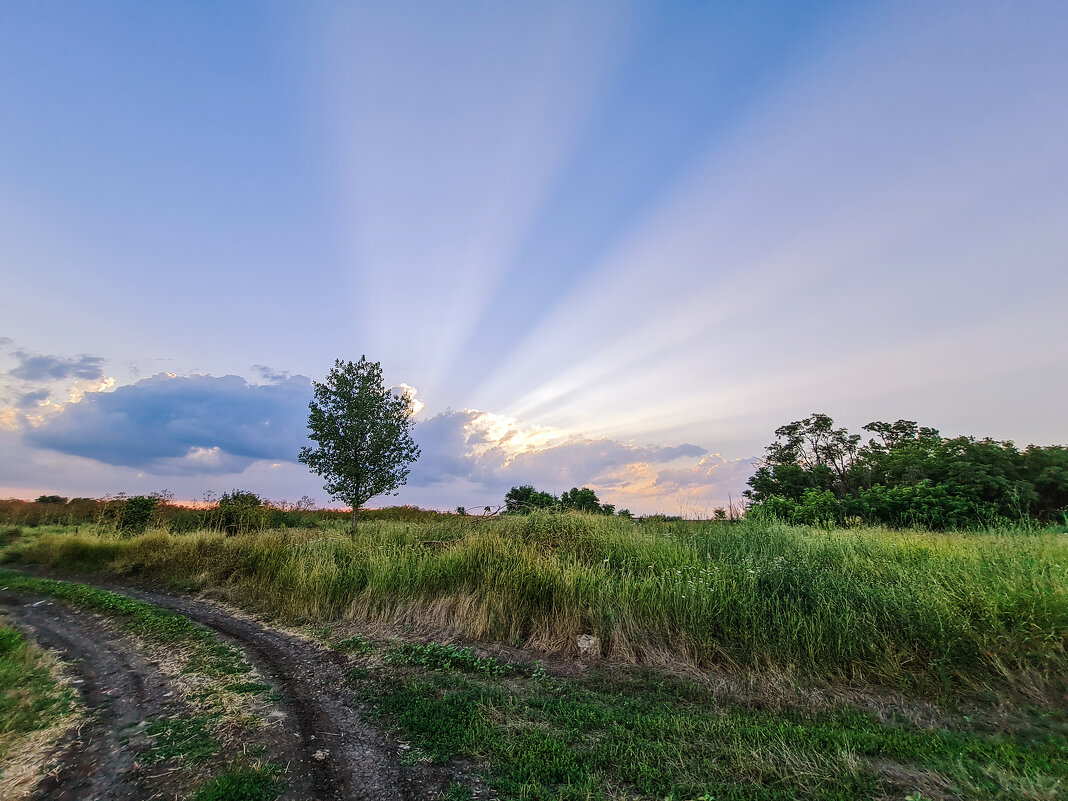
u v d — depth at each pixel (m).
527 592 7.74
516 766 3.72
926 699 4.79
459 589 8.30
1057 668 4.82
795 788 3.32
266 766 3.78
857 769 3.47
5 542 18.86
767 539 10.07
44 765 3.90
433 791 3.45
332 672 6.02
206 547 13.38
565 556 9.28
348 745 4.17
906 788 3.28
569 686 5.38
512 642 6.88
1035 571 5.95
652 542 9.61
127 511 19.88
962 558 7.20
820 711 4.59
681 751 3.83
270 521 19.36
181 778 3.69
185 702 5.16
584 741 4.09
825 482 32.50
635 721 4.41
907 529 14.12
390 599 8.53
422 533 12.77
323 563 9.96
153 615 8.73
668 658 6.00
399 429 17.23
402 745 4.15
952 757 3.63
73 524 21.94
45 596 10.84
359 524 16.70
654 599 6.82
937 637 5.37
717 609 6.41
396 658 6.37
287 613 8.83
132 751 4.11
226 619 8.76
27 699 5.24
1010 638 5.07
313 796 3.42
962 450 22.80
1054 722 4.18
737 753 3.73
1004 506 19.17
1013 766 3.49
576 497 18.66
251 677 5.86
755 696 4.98
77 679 5.88
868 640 5.48
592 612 6.95
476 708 4.75
